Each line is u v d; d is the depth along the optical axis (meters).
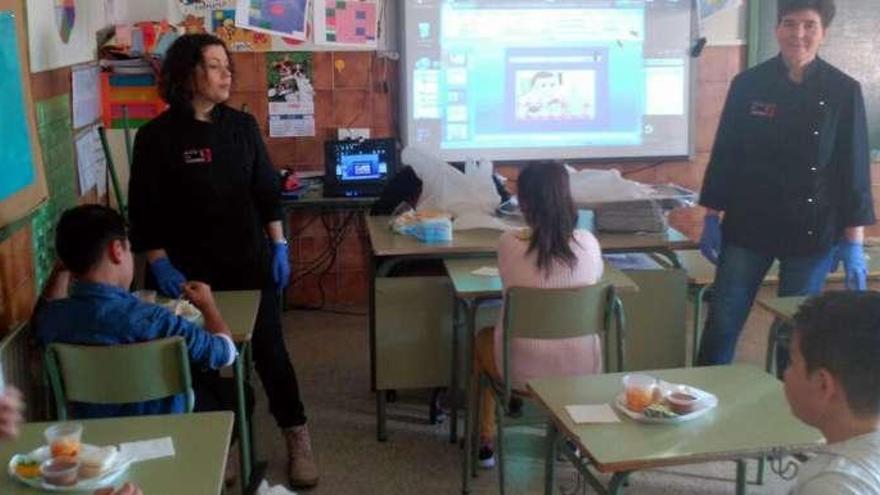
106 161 4.47
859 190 3.24
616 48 5.39
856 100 3.19
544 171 2.88
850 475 1.21
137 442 1.87
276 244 3.20
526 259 2.90
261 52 5.16
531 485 3.22
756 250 3.38
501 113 5.38
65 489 1.68
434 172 4.07
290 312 5.40
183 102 2.93
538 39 5.34
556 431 2.31
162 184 2.96
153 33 4.70
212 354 2.37
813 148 3.21
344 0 5.19
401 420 3.83
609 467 1.83
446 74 5.30
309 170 5.33
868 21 5.34
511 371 2.91
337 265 5.50
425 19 5.23
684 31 5.42
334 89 5.27
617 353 2.96
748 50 5.47
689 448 1.89
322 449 3.55
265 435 3.68
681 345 3.73
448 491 3.21
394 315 3.57
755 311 5.16
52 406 2.41
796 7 3.10
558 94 5.41
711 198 3.47
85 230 2.28
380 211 4.14
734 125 3.37
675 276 3.67
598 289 2.84
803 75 3.21
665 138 5.52
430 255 3.54
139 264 3.52
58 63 3.34
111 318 2.28
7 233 2.62
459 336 3.57
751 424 2.01
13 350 2.55
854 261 3.33
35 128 2.91
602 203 3.78
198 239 3.00
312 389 4.18
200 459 1.80
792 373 1.33
